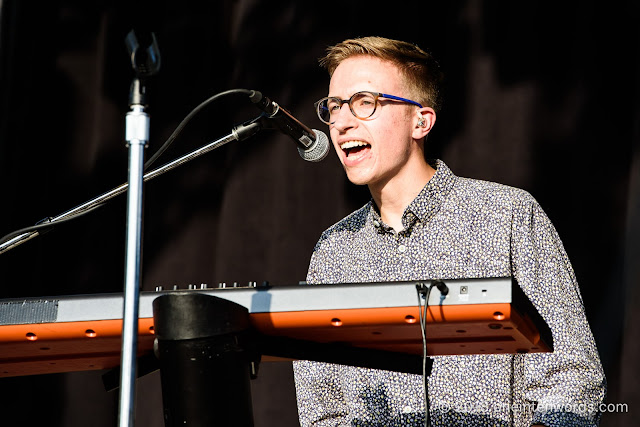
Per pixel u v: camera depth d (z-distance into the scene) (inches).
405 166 213.9
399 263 206.4
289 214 322.0
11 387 320.2
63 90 340.2
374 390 195.8
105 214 331.3
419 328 134.9
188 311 130.1
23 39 339.3
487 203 203.9
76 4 344.5
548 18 314.0
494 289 129.6
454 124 315.9
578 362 183.2
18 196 332.8
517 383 191.0
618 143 303.0
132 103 139.7
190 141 333.7
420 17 321.7
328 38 330.6
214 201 332.8
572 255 299.7
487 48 316.8
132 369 129.7
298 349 142.5
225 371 131.3
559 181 305.7
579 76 308.8
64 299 139.6
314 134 182.5
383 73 214.5
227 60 337.7
